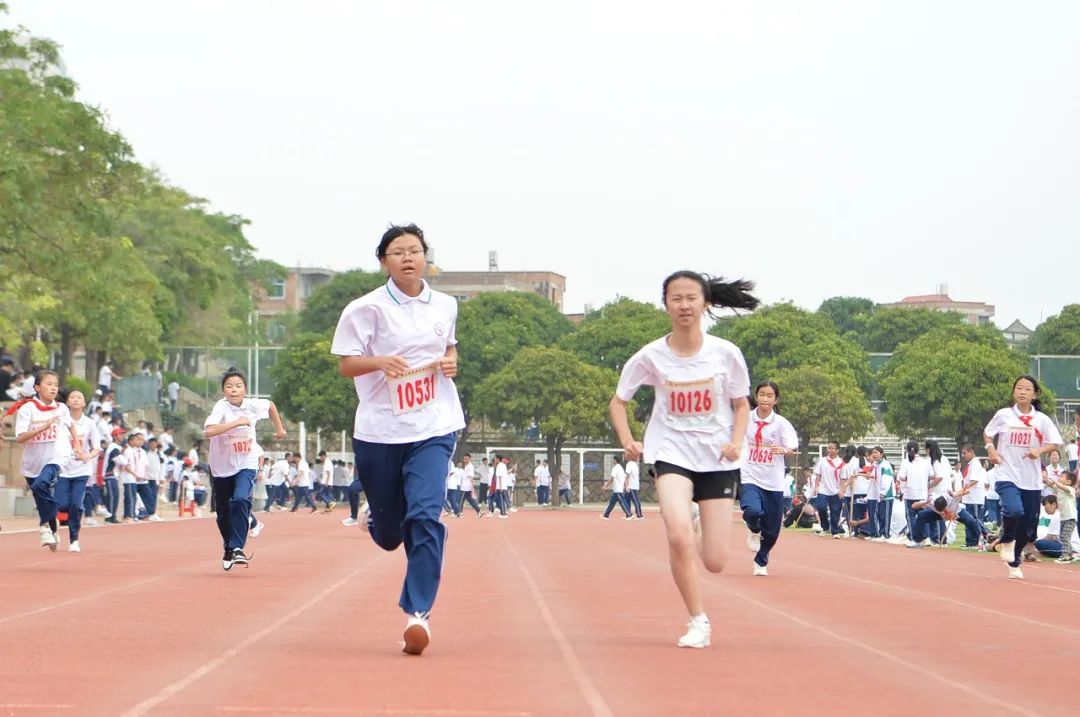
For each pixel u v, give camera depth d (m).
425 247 7.26
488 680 5.91
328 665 6.32
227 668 6.18
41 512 14.88
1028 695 5.70
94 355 54.06
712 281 7.77
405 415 7.09
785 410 58.38
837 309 105.88
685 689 5.74
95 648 6.89
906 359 62.25
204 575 12.65
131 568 13.55
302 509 47.12
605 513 40.66
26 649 6.82
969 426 56.88
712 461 7.46
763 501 13.59
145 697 5.32
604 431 61.00
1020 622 9.04
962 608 10.13
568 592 11.22
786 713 5.16
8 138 28.27
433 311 7.22
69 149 29.34
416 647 6.71
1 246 28.92
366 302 7.14
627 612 9.38
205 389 62.94
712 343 7.52
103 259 30.62
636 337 70.06
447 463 7.10
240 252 75.38
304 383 62.88
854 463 27.62
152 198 55.66
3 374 33.09
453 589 11.49
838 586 12.39
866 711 5.23
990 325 89.75
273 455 64.62
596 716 5.02
